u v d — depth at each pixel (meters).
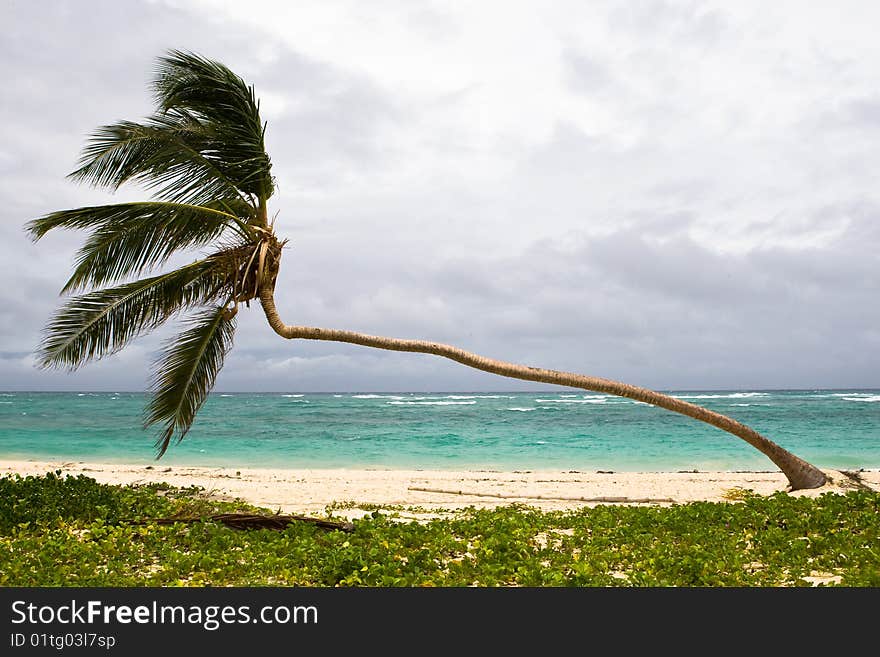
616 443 30.02
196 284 13.25
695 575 6.89
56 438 31.44
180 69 12.80
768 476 18.58
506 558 7.62
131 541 8.55
